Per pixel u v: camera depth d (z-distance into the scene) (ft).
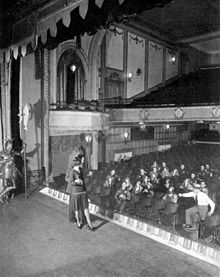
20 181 30.35
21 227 19.56
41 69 36.42
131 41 57.82
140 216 23.36
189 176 36.32
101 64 50.49
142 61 61.62
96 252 16.05
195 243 16.31
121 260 15.16
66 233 18.51
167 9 54.44
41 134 36.50
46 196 27.71
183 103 50.19
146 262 14.97
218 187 30.94
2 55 25.32
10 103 29.71
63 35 27.27
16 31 23.00
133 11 22.50
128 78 57.47
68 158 44.39
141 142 63.31
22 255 15.72
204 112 43.96
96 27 25.43
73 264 14.79
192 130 81.87
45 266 14.62
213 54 72.02
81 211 19.66
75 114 40.32
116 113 49.49
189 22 61.62
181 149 67.82
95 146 49.57
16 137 31.71
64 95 44.37
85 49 47.65
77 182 19.01
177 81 70.90
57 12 18.15
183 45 72.59
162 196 27.48
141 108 49.24
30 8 20.75
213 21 61.00
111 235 18.20
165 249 16.42
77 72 46.93
